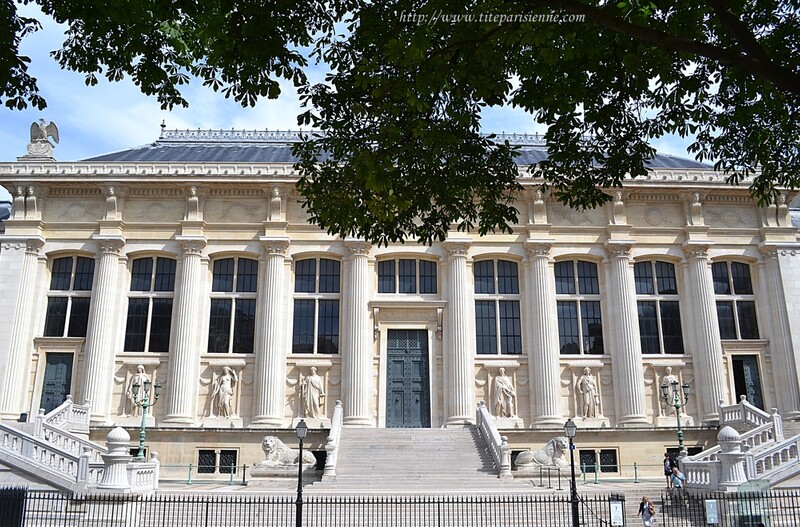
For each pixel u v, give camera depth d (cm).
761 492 2091
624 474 3481
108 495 2169
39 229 3806
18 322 3659
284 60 1476
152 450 3450
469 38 1349
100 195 3875
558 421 3616
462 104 1620
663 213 3956
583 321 3866
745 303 3928
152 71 1542
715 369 3697
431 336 3784
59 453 2406
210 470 3444
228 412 3634
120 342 3725
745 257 3925
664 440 3541
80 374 3656
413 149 1585
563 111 1617
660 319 3856
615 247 3847
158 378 3684
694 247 3859
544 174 1806
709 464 2464
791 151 1691
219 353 3741
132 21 1393
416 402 3719
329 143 1675
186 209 3859
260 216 3894
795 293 3828
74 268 3831
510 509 2275
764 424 2995
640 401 3653
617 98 1633
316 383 3669
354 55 1591
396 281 3869
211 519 2162
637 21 1324
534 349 3741
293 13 1445
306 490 2573
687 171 3956
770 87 1559
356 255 3800
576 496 1964
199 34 1471
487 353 3797
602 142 1722
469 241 3834
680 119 1691
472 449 3105
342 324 3775
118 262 3797
